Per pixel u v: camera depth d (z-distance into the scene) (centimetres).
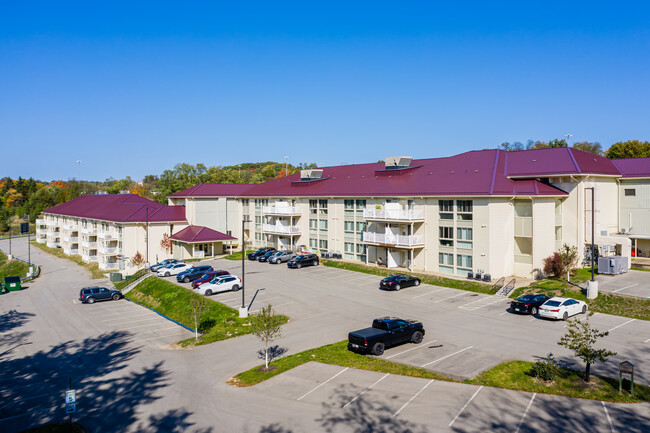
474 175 4894
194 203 7269
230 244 7056
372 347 2605
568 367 2359
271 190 7338
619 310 3369
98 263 7481
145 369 2673
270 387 2262
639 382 2155
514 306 3438
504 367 2369
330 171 7388
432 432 1762
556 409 1917
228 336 3225
